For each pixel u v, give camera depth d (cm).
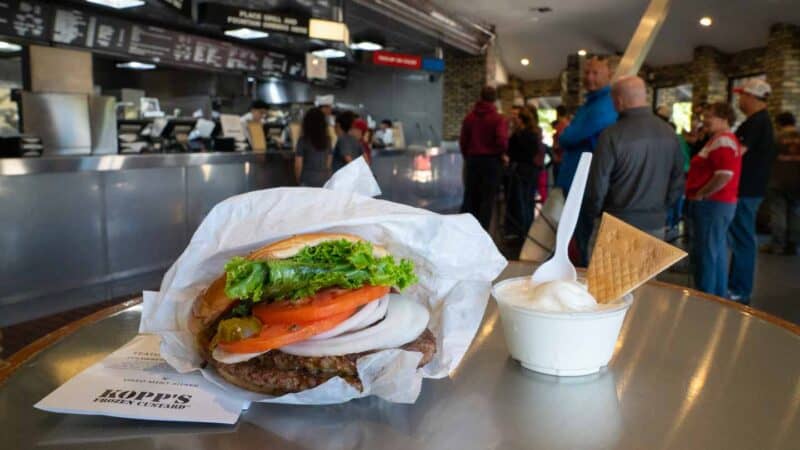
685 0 957
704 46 1142
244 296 72
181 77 996
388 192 820
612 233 98
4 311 396
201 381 81
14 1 602
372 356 74
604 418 74
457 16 1006
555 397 80
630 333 107
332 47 860
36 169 403
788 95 950
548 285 89
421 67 934
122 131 604
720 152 369
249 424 73
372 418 74
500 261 91
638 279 87
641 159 301
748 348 98
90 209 449
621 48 1205
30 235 409
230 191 579
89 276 452
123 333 106
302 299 75
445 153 973
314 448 67
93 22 687
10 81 707
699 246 390
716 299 128
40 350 98
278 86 1136
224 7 599
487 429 71
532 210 632
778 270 525
